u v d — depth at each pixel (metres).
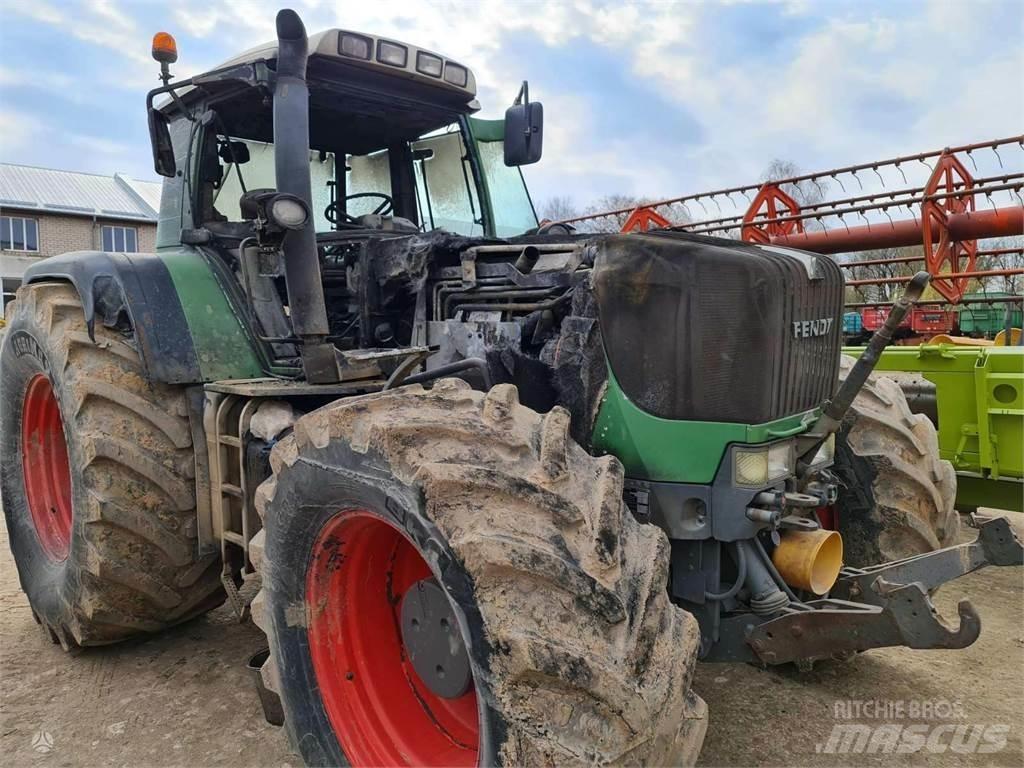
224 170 3.56
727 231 8.08
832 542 2.49
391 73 3.47
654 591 1.75
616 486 1.86
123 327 3.19
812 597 2.66
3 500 3.87
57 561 3.57
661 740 1.64
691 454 2.31
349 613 2.33
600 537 1.72
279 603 2.28
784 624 2.34
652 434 2.35
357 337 3.32
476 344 2.84
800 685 3.04
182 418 3.11
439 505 1.77
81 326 3.23
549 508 1.74
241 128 3.59
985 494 4.08
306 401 3.00
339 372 2.80
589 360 2.43
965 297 7.47
